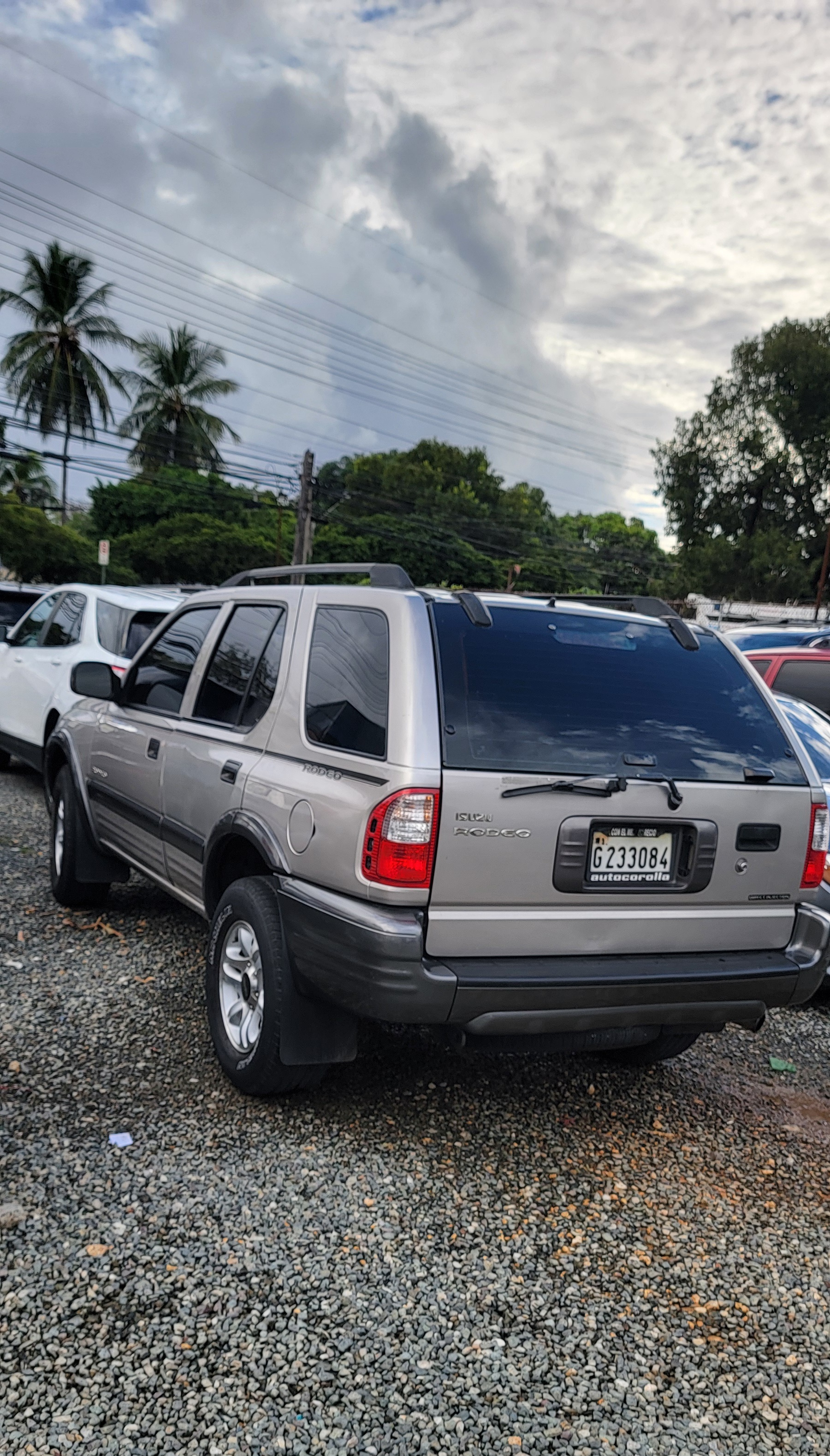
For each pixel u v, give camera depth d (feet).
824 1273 9.87
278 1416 7.51
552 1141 11.98
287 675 12.50
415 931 9.91
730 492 202.39
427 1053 14.03
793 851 11.78
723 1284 9.55
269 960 11.44
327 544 199.62
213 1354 8.06
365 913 10.11
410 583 11.60
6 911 18.60
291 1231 9.73
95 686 17.30
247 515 191.11
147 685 16.65
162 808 14.99
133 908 19.21
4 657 31.35
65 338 162.40
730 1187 11.31
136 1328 8.27
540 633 11.37
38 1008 14.32
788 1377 8.39
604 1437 7.61
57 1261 9.00
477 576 219.61
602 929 10.79
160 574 175.52
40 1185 10.09
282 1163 10.90
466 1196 10.62
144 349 180.75
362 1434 7.43
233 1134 11.38
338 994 10.53
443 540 221.66
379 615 11.16
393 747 10.11
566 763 10.48
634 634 12.10
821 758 20.39
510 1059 14.16
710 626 13.07
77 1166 10.48
